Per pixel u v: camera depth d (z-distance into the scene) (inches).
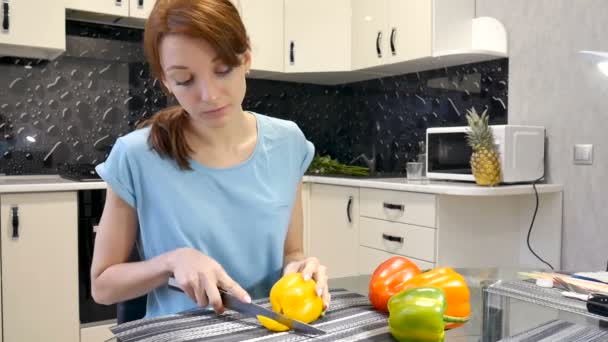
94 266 37.5
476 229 94.0
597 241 89.7
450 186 86.7
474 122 89.3
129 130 118.6
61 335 89.7
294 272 36.4
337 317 32.7
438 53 101.7
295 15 123.3
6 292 85.1
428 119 121.1
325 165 124.8
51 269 88.4
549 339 28.6
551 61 95.1
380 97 135.3
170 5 30.4
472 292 38.8
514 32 101.2
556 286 38.0
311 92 144.5
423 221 90.4
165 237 38.3
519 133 90.7
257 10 119.9
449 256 89.9
